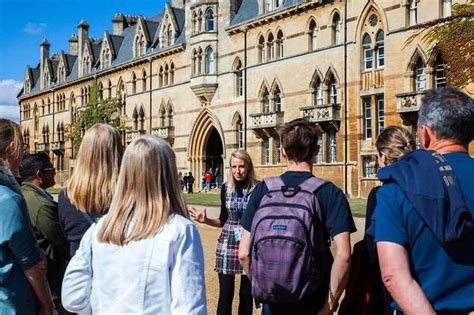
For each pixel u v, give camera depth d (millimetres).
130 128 57500
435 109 3754
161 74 53562
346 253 4785
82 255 4098
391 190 3564
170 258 3820
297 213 4801
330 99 37094
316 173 37750
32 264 4504
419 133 3912
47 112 76188
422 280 3434
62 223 5430
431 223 3365
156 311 3773
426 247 3408
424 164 3533
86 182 5195
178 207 4090
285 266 4641
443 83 29812
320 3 36969
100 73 62500
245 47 43844
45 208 5887
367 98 34594
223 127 46125
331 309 4840
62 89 71875
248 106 43594
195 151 49406
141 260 3811
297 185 5043
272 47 41875
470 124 3715
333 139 37062
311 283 4723
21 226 4430
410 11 31797
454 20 22000
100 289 3898
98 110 59406
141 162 3980
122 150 5465
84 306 4121
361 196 34219
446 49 22156
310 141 5234
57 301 5895
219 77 46625
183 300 3730
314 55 37781
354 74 34969
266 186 5223
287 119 39969
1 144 5078
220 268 8281
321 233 4883
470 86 26609
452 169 3553
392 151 5352
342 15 35844
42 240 5883
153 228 3852
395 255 3398
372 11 33844
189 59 49219
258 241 4805
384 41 32875
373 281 5000
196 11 47969
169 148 4148
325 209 4938
